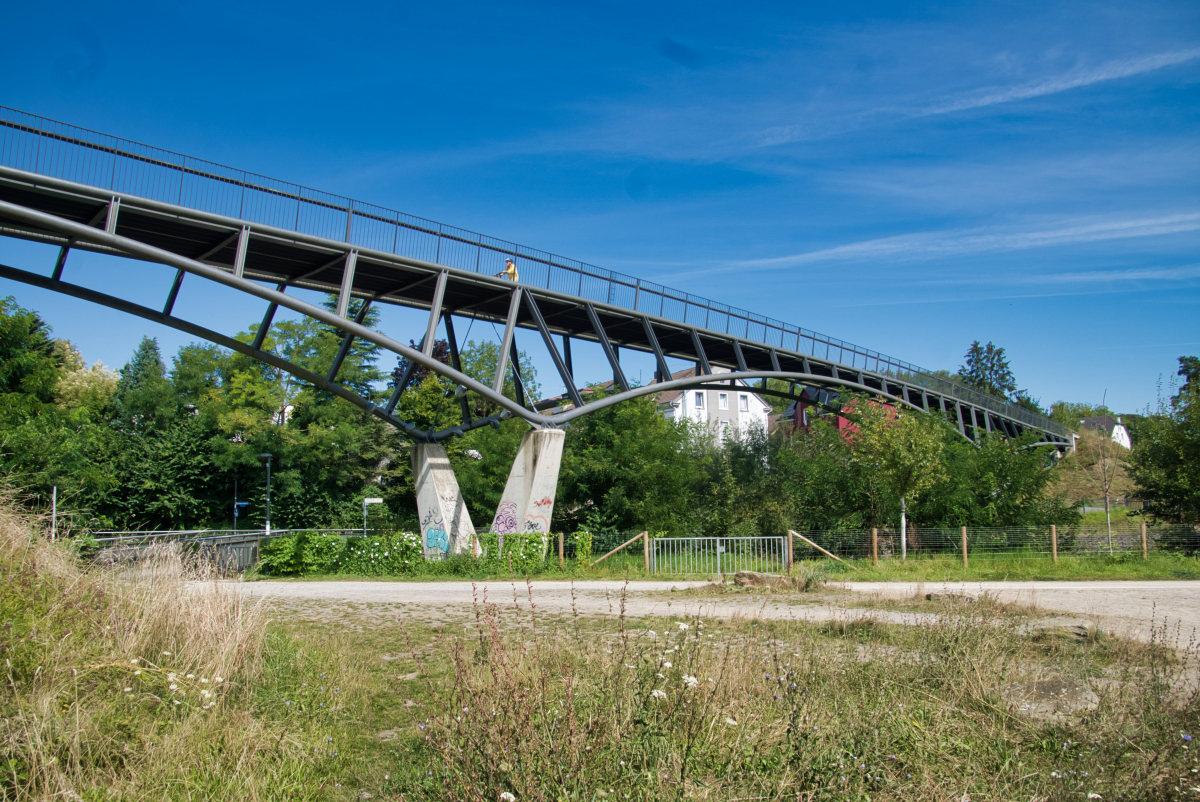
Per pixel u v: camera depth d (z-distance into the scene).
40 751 4.16
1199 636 9.95
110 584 6.81
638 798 3.58
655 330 29.36
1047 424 49.12
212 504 42.88
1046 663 7.08
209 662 6.10
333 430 42.97
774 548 21.31
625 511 28.83
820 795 3.80
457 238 21.78
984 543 23.00
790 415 69.81
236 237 18.03
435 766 4.34
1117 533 22.48
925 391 40.28
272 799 4.28
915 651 7.18
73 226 14.79
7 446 23.72
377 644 9.66
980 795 4.04
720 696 4.90
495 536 22.22
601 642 7.49
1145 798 3.98
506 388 40.66
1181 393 26.27
